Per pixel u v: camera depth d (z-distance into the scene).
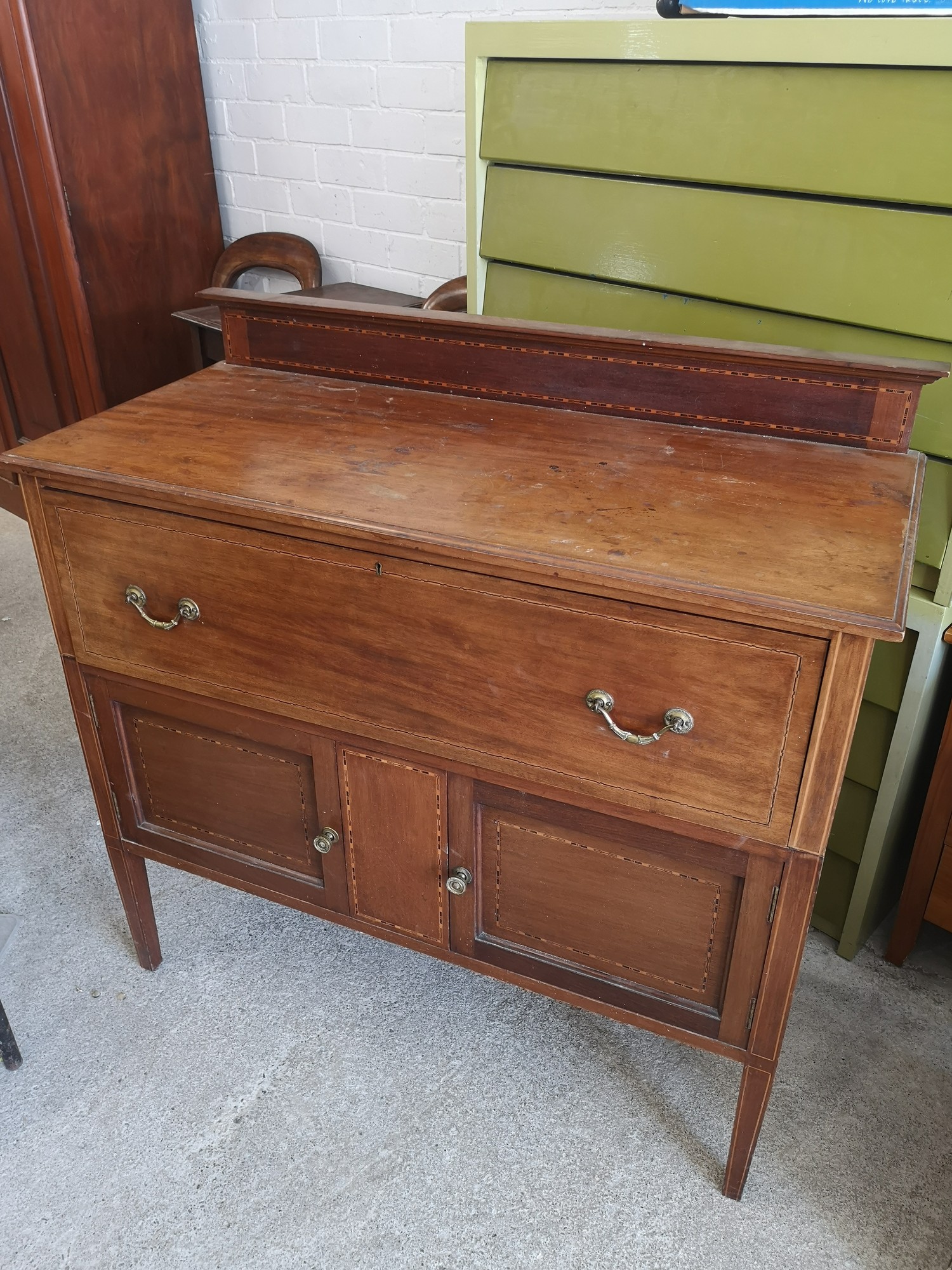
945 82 1.18
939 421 1.32
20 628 2.67
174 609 1.28
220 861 1.50
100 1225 1.29
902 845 1.74
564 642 1.05
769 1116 1.43
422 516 1.09
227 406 1.44
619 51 1.38
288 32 2.36
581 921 1.24
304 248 2.50
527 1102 1.45
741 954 1.14
